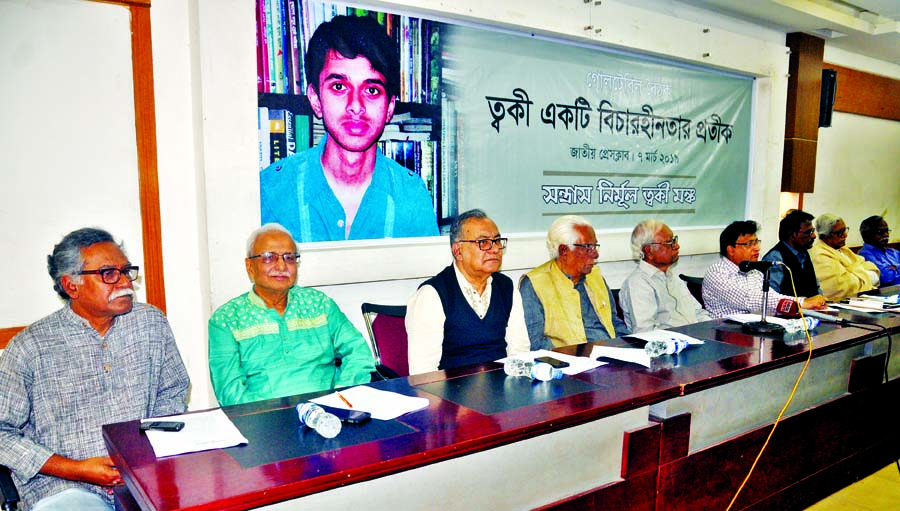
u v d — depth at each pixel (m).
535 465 1.42
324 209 2.68
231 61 2.34
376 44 2.74
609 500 1.55
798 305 2.60
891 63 6.04
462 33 3.01
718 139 4.35
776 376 2.05
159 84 2.32
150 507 0.98
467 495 1.31
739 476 1.93
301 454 1.18
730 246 3.13
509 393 1.60
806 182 4.90
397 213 2.89
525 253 3.31
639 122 3.86
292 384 2.07
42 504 1.45
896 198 6.43
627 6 3.54
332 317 2.26
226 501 1.00
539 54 3.32
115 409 1.69
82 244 1.62
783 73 4.56
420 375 1.78
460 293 2.32
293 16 2.52
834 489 2.38
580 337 2.59
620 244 3.77
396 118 2.84
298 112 2.57
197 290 2.46
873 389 2.51
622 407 1.53
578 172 3.57
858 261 4.40
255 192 2.45
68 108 2.15
